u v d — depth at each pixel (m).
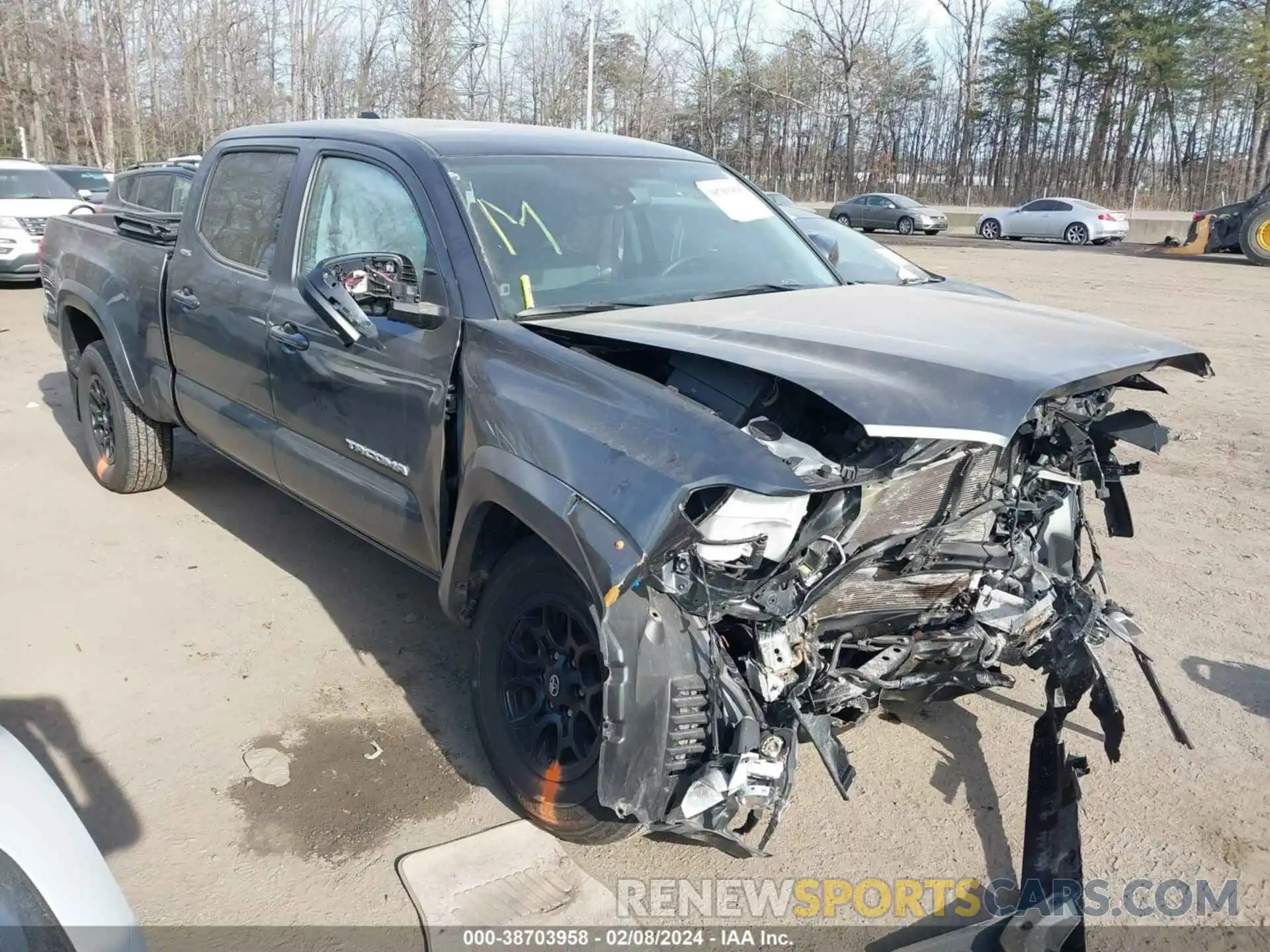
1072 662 3.32
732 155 53.78
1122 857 3.14
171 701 3.83
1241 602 4.84
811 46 49.28
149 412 5.44
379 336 3.60
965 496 3.07
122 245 5.52
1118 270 20.12
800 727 2.82
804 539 2.68
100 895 2.02
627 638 2.59
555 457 2.79
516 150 3.97
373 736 3.64
